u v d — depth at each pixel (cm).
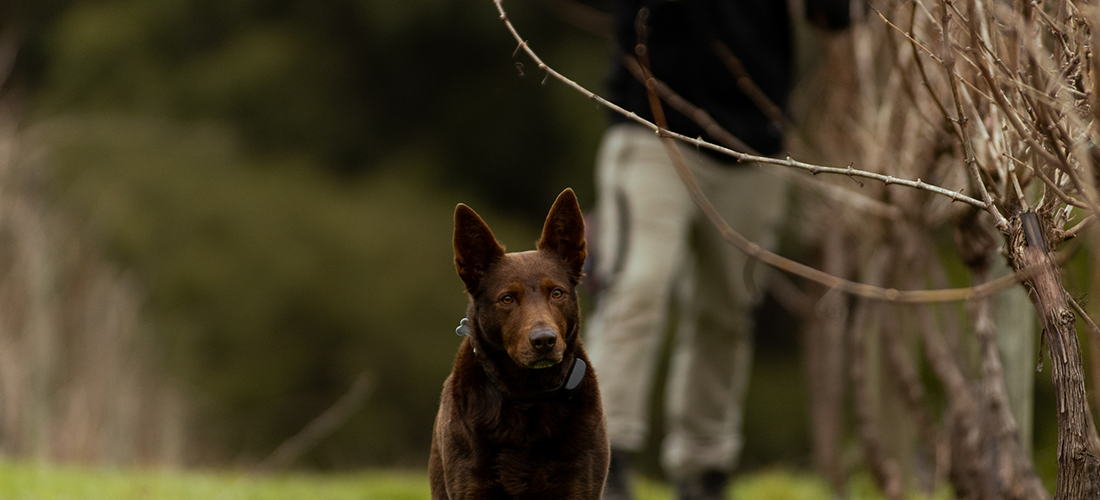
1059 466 466
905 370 907
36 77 3575
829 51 944
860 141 884
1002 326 692
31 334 1577
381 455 2798
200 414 2086
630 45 936
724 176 928
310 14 3441
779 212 989
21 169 1739
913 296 605
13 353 1541
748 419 3097
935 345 816
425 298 3011
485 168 3406
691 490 999
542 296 568
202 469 1692
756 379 3206
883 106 806
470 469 574
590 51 3212
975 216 621
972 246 632
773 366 3278
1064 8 505
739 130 921
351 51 3444
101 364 1627
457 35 3297
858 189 921
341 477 1549
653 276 884
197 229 2917
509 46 3284
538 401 569
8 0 3575
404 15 3234
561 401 573
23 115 2314
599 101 537
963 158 580
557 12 3083
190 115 3272
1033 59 450
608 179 940
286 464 1655
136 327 1791
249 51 3322
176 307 2789
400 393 2917
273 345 2861
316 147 3328
